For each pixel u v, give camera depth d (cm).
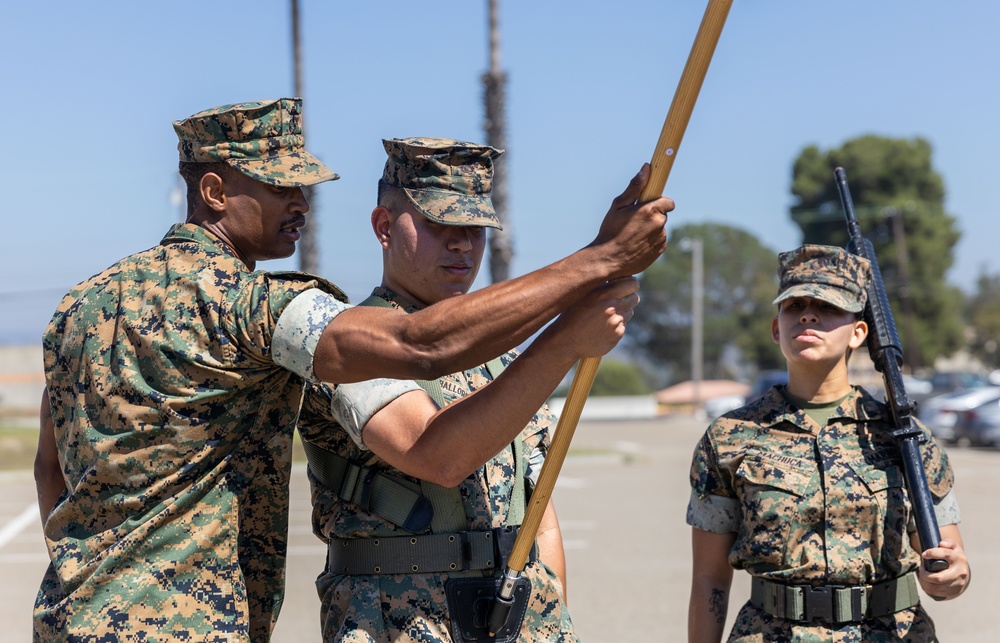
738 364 6619
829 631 294
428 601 258
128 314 227
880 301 320
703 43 200
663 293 6619
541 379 221
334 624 264
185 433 222
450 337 208
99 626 218
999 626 662
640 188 208
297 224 247
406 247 278
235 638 224
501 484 270
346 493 265
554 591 273
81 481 227
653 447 2259
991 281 7669
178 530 223
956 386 2503
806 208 5416
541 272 210
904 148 5312
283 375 232
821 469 302
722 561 317
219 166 239
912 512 296
